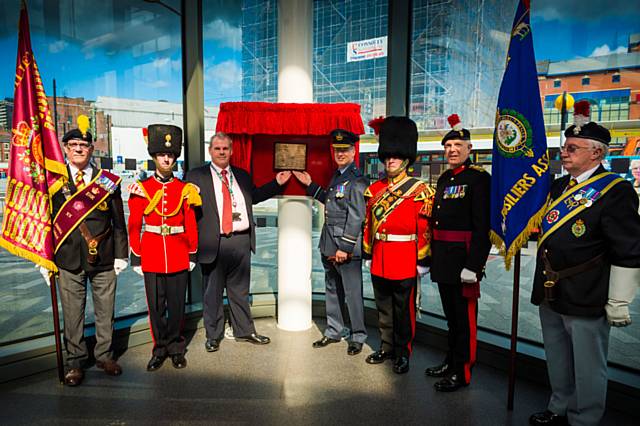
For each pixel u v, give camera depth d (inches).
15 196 83.7
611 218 66.0
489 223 83.6
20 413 79.0
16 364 91.6
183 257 98.2
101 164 117.7
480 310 123.5
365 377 95.3
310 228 122.6
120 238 95.5
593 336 69.5
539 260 74.8
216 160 105.7
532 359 92.9
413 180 96.7
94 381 92.1
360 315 108.8
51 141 86.0
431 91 122.5
